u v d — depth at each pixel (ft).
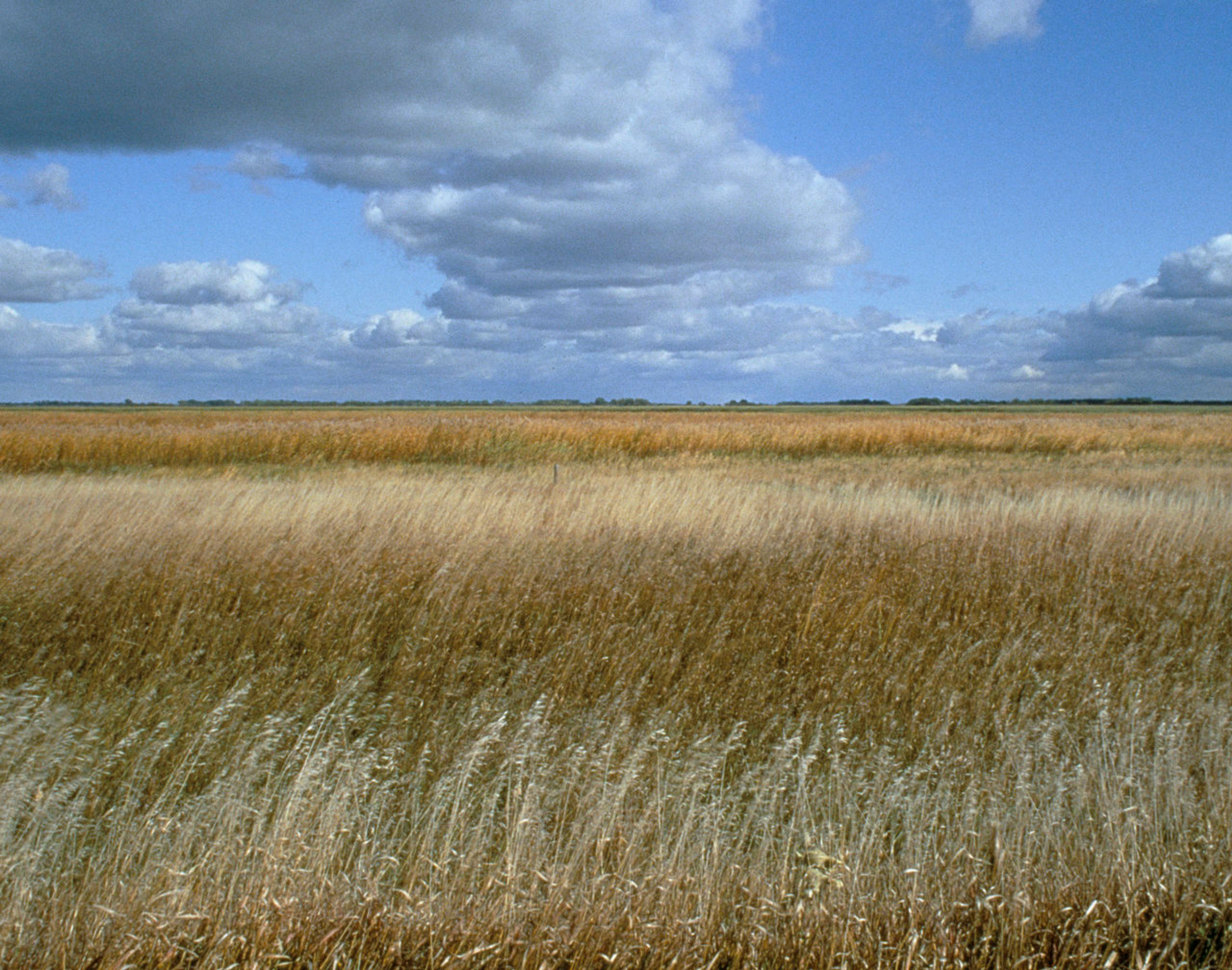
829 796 11.67
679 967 8.21
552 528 27.04
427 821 11.30
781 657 18.19
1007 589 22.82
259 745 12.46
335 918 8.41
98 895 8.85
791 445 100.48
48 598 19.25
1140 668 17.88
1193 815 11.21
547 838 10.72
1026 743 13.51
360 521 26.73
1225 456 93.97
